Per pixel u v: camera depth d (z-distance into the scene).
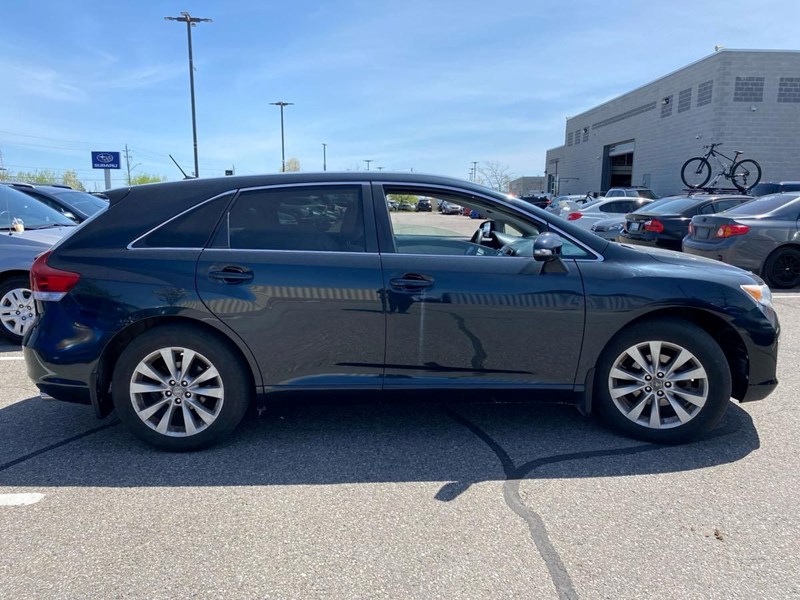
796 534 2.60
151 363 3.37
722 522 2.70
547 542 2.56
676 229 10.66
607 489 3.01
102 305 3.29
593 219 15.40
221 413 3.40
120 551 2.50
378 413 4.05
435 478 3.15
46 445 3.57
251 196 3.46
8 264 5.72
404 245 3.71
